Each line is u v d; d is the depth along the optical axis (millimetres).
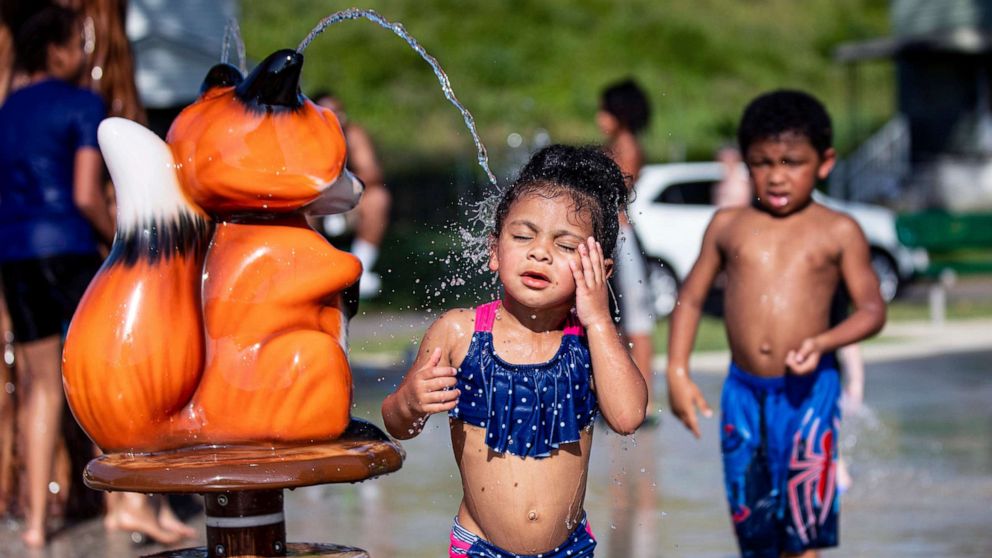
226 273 5855
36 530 10414
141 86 29656
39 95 10289
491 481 6562
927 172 51969
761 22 67750
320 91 18344
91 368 5645
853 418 16578
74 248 10164
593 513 11664
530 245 6316
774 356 9055
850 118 58656
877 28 69562
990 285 36031
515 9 61500
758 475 9125
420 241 38969
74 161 10180
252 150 5801
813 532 9008
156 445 5754
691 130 55875
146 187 5750
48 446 10445
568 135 53000
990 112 52125
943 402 17609
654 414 16219
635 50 61031
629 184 6934
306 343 5828
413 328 27844
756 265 9180
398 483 13195
